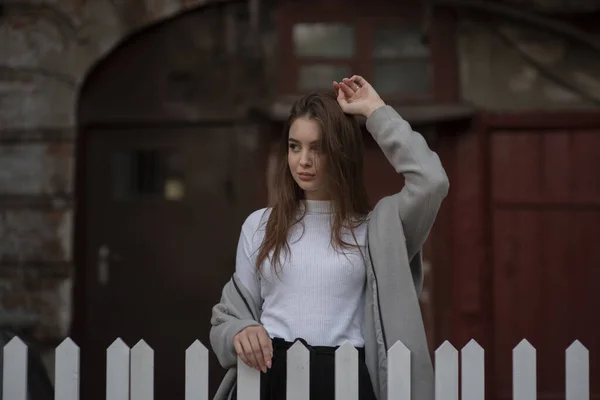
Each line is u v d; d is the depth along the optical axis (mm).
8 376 2176
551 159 4727
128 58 4832
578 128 4695
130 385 2143
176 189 4867
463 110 4645
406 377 1959
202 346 2092
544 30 4691
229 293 2117
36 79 4730
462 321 4734
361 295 2057
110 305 4852
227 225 4816
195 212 4844
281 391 2016
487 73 4730
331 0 4762
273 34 4777
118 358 2135
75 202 4754
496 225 4754
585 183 4695
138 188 4891
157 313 4840
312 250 2045
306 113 2057
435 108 4648
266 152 4777
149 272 4855
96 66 4773
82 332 4836
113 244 4875
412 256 2076
